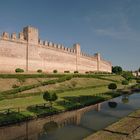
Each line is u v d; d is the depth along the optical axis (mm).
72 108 28906
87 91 45375
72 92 42531
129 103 34031
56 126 20000
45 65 60906
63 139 16219
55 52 66062
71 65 75250
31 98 34125
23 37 54438
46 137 16766
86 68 86812
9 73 45156
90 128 19109
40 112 25031
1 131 18688
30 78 46188
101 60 103062
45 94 28672
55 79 48375
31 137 16875
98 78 67750
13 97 33062
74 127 19516
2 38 47781
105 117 23672
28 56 54500
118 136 14938
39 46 58969
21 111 24891
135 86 61000
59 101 32375
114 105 32125
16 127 19953
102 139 14492
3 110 24484
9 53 49219
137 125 17688
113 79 74125
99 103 34219
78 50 80875
